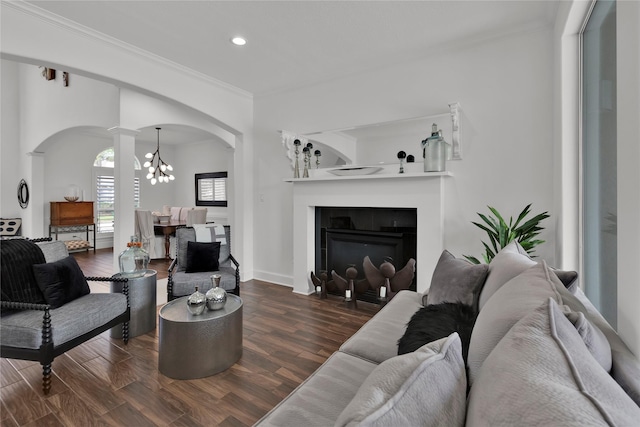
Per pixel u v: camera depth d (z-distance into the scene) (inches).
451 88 118.2
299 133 157.8
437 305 60.6
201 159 333.7
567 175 85.2
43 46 98.4
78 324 82.0
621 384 31.0
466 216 115.5
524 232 92.5
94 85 182.4
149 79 127.0
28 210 245.6
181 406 70.3
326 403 44.2
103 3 92.7
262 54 124.4
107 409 69.1
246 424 65.3
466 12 96.6
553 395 19.2
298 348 97.5
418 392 22.5
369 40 113.3
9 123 252.4
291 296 147.9
